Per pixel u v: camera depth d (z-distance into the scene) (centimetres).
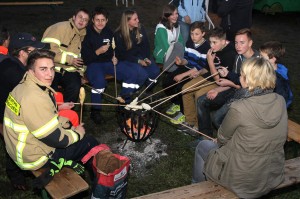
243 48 404
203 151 328
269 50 364
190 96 464
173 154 430
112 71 504
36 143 294
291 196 371
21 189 364
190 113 473
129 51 514
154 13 1066
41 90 283
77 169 309
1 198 353
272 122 262
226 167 287
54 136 286
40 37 838
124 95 467
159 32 547
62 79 470
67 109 367
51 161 300
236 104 270
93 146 332
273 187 292
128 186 376
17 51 359
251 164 274
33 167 301
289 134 388
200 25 470
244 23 602
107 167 308
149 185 379
